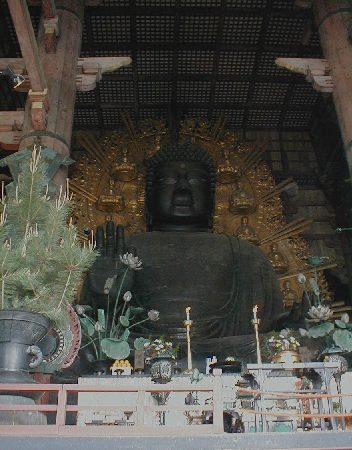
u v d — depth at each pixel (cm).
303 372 538
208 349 904
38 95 837
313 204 1483
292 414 416
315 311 666
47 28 944
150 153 1364
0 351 446
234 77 1400
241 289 1047
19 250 479
